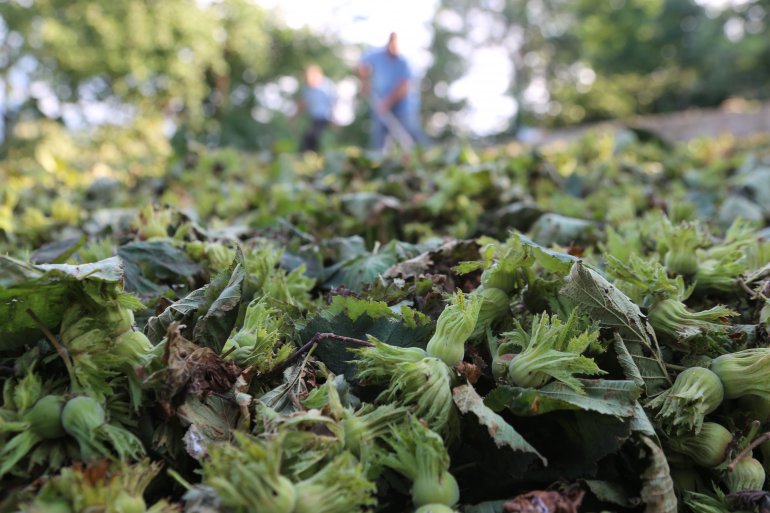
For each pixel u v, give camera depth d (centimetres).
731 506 136
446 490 121
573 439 136
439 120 4191
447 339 136
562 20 3947
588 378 148
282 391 144
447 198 323
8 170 529
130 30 1992
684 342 157
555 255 156
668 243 200
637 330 151
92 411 123
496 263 164
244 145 2175
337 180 429
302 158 705
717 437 142
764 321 168
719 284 193
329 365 153
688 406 143
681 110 2842
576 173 425
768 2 2486
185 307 156
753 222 338
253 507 107
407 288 183
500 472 132
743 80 2533
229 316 158
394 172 408
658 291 164
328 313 160
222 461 112
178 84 2139
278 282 188
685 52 2944
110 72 2038
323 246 266
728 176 466
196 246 217
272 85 2866
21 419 124
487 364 150
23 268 129
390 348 135
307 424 123
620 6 3089
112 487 109
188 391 133
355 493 112
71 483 110
